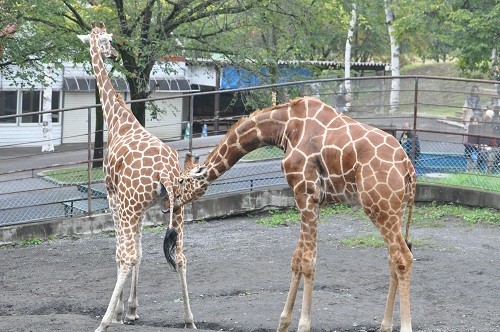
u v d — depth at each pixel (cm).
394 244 818
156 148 936
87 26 2205
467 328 905
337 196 853
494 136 1595
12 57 2238
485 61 2534
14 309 1058
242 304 1009
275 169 1797
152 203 928
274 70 2303
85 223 1537
